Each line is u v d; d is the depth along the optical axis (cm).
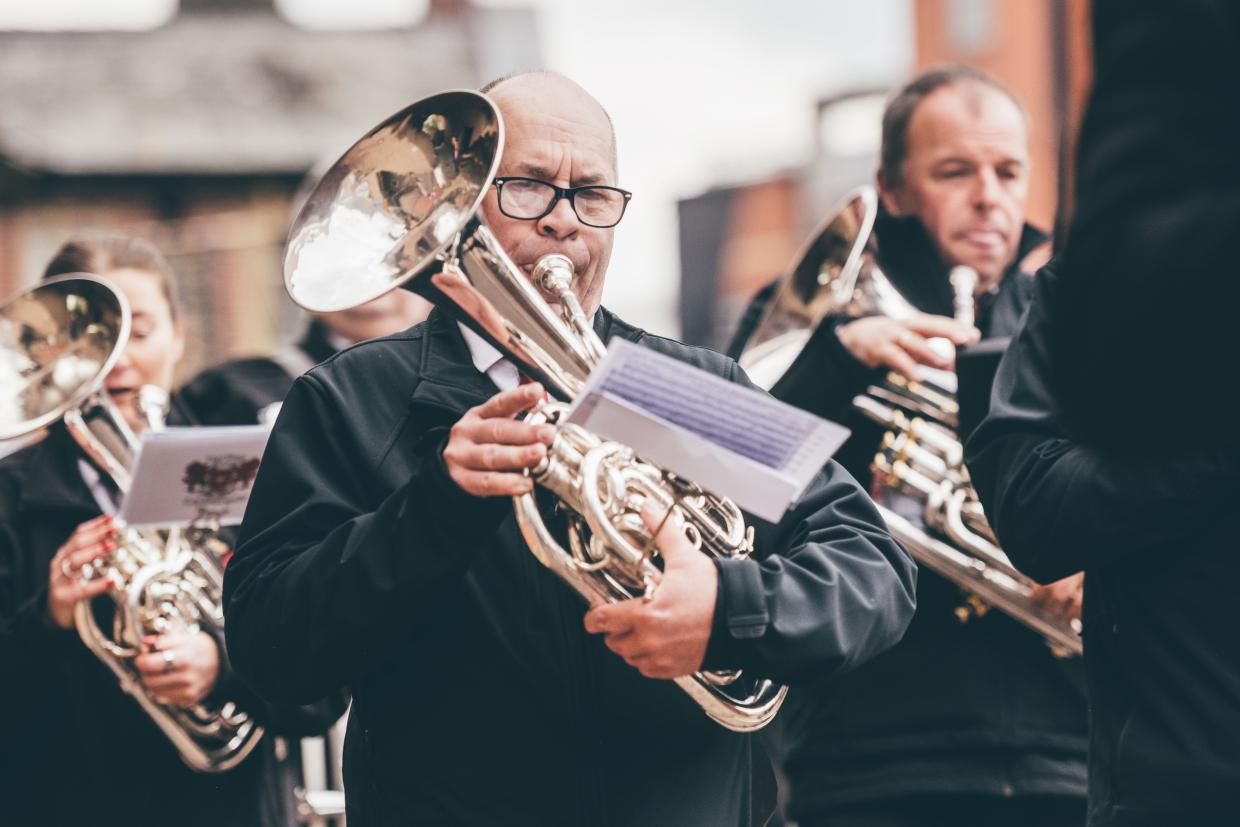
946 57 2683
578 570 347
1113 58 313
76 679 534
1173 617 355
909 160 552
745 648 345
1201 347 305
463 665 369
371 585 348
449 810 365
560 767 366
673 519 353
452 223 354
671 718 371
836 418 521
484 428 342
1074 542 364
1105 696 373
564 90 385
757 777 389
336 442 378
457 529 346
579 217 379
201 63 2489
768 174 3450
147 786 534
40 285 551
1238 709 343
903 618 379
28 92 2402
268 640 360
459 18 2669
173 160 2336
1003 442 392
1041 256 607
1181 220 305
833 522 384
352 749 387
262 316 2338
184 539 541
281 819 566
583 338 357
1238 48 302
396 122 371
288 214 2372
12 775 532
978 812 502
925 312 545
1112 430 321
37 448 553
